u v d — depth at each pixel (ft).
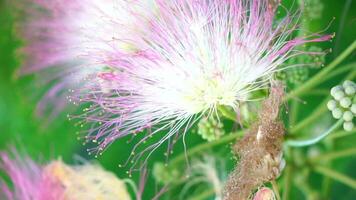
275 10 0.51
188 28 0.51
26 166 0.66
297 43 0.51
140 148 0.66
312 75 0.58
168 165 0.63
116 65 0.53
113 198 0.62
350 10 0.58
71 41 0.66
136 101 0.53
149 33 0.52
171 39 0.51
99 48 0.56
